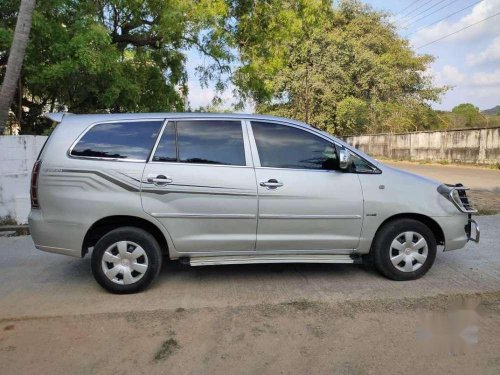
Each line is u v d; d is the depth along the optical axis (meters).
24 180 8.05
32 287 5.01
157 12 12.98
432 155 27.19
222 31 14.23
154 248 4.75
